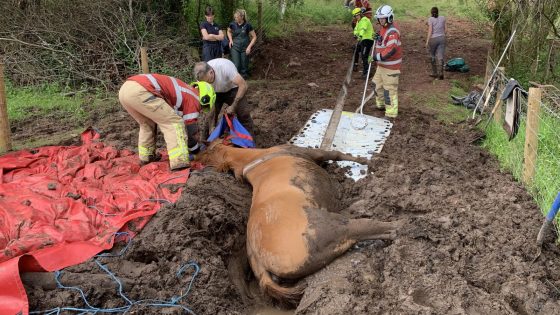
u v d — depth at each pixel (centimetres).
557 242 501
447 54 1452
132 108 631
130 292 448
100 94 1052
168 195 592
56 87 1080
